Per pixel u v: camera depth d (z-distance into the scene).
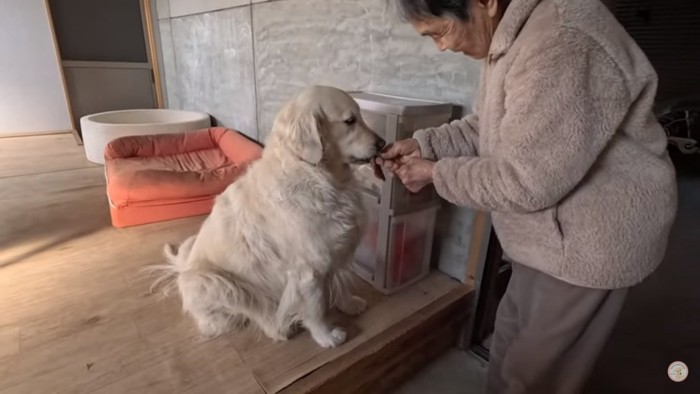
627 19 3.20
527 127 0.73
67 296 1.76
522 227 0.91
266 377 1.34
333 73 2.33
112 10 4.99
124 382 1.31
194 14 3.98
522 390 1.07
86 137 3.87
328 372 1.36
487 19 0.88
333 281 1.56
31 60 4.69
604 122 0.72
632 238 0.81
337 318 1.61
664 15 3.18
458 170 0.89
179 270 1.84
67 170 3.61
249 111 3.47
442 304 1.70
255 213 1.42
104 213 2.68
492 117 0.88
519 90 0.76
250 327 1.58
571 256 0.85
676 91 3.71
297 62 2.64
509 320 1.13
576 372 1.02
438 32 0.92
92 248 2.21
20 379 1.31
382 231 1.68
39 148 4.38
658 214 0.81
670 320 1.98
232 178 2.73
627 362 1.71
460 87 1.64
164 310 1.67
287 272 1.41
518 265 1.05
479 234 1.71
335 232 1.38
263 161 1.44
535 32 0.76
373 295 1.77
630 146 0.80
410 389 1.61
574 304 0.91
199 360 1.41
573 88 0.69
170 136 3.54
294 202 1.33
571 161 0.72
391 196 1.60
